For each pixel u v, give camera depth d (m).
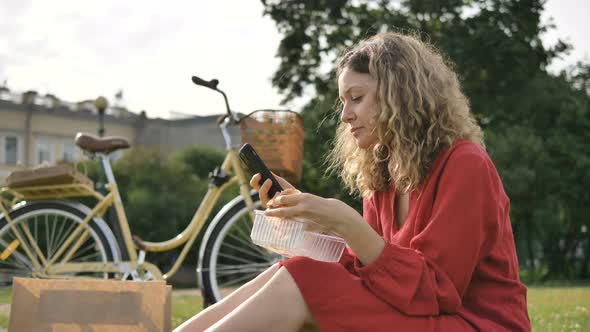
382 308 1.43
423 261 1.46
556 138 15.26
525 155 14.60
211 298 3.71
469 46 12.77
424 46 1.71
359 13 14.09
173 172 17.58
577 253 20.36
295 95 14.30
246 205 3.74
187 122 28.45
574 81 16.91
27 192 3.84
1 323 3.19
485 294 1.58
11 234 3.89
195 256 11.45
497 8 13.58
